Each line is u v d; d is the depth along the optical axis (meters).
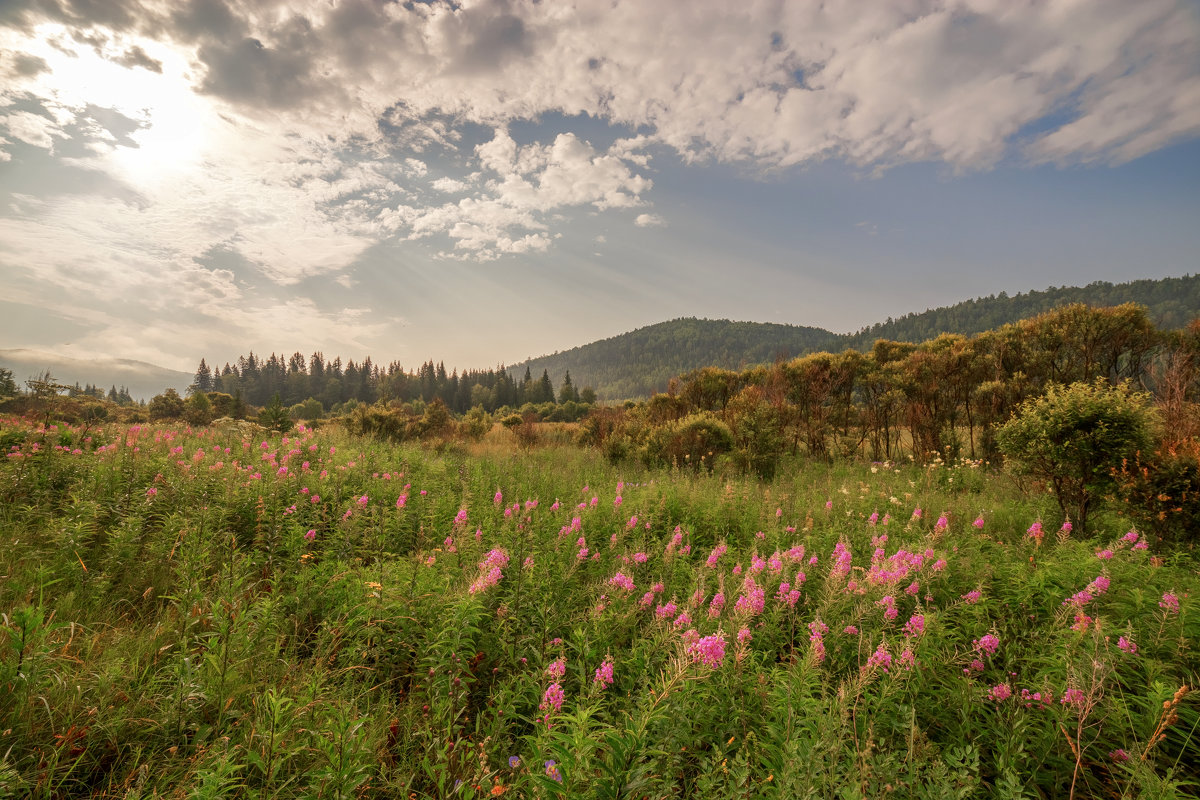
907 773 2.41
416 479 8.84
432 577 4.17
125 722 2.62
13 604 3.47
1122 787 2.60
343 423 20.27
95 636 3.22
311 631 3.93
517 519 6.44
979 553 5.87
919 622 3.70
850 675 3.19
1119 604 4.17
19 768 2.29
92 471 6.23
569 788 1.98
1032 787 2.70
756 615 4.13
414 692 3.27
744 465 13.75
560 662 2.90
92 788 2.39
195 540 4.50
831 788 2.18
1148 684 3.12
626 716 2.62
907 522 7.61
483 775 2.41
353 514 5.84
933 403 16.52
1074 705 2.71
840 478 12.45
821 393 18.03
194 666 3.03
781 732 2.55
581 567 5.57
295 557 4.82
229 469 6.74
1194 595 4.24
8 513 5.22
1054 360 15.63
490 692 3.39
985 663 3.66
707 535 7.45
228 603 3.54
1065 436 7.48
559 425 30.69
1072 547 5.76
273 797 2.17
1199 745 2.77
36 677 2.54
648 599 4.27
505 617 3.92
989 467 13.75
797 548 5.15
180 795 2.19
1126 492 6.84
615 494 9.63
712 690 2.94
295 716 2.60
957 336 18.38
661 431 16.27
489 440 20.78
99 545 4.73
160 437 9.12
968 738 2.97
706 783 2.29
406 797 2.31
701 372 21.97
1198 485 6.44
